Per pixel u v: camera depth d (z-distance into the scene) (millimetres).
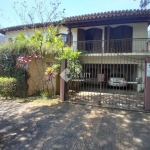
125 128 3926
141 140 3291
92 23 11031
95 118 4664
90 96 8016
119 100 7152
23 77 7637
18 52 8055
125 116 4875
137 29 11203
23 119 4527
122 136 3471
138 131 3748
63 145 3061
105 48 11203
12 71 8109
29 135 3484
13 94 7586
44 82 8555
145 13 9188
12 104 6266
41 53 8258
